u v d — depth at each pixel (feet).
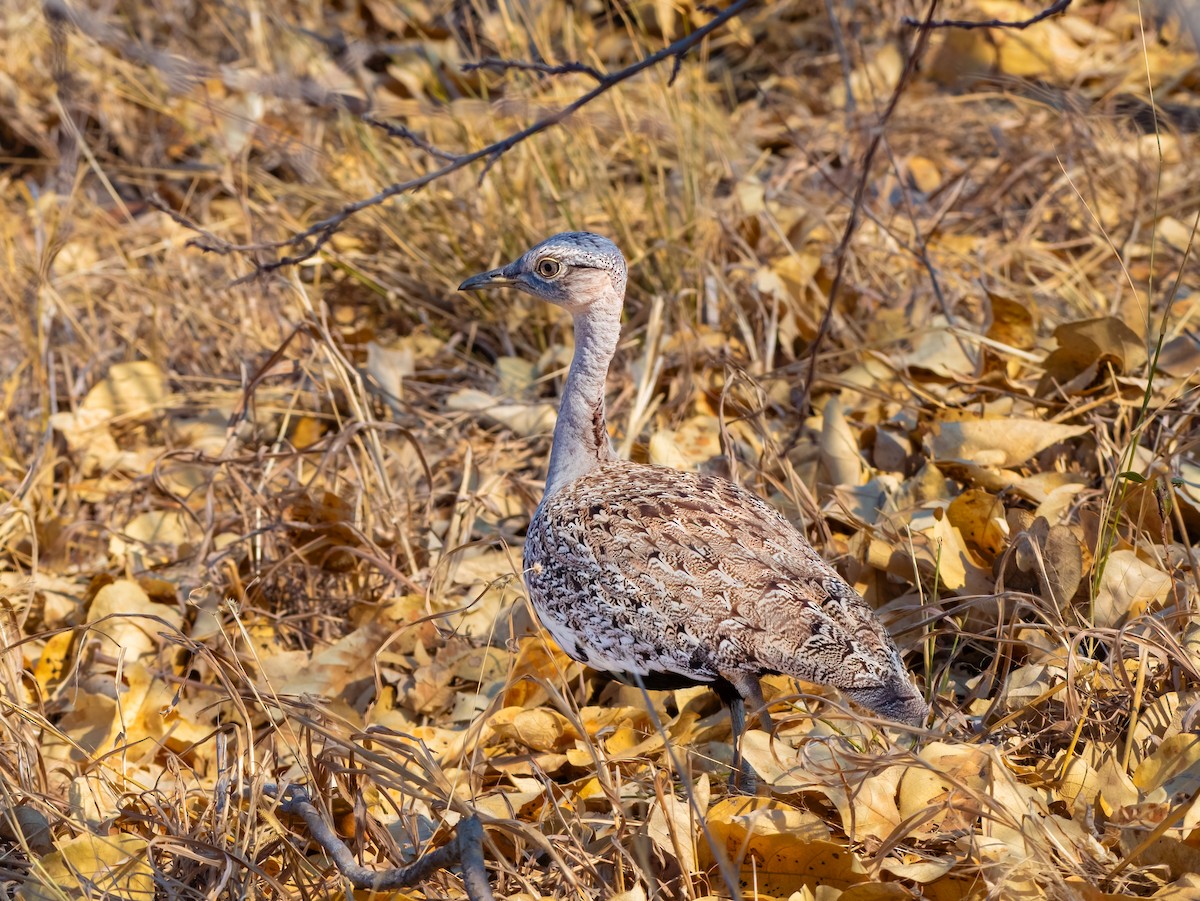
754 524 23.30
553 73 26.81
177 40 47.39
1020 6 50.24
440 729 25.31
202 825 21.57
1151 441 30.17
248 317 40.96
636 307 39.96
